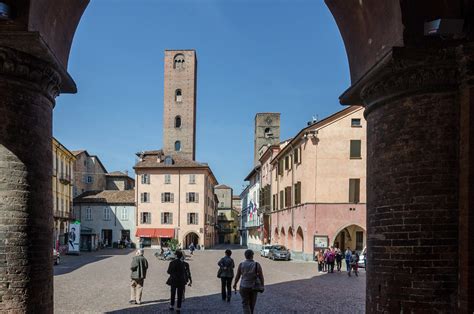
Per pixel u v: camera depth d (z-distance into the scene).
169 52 91.62
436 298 9.30
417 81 9.66
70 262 42.00
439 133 9.51
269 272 32.75
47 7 10.19
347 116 43.22
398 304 9.65
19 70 9.73
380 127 10.42
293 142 46.66
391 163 10.05
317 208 42.69
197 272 31.97
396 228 9.83
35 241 10.08
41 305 10.20
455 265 9.27
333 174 42.91
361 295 20.59
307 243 42.75
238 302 18.09
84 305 17.28
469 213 8.98
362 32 11.59
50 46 10.87
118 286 23.44
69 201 67.00
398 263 9.72
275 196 58.38
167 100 91.25
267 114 91.31
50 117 10.92
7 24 9.34
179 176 73.12
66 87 11.98
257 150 91.06
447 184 9.40
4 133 9.69
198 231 72.56
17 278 9.66
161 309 16.42
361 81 10.94
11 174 9.73
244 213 96.31
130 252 60.94
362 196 42.69
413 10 9.56
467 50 9.06
